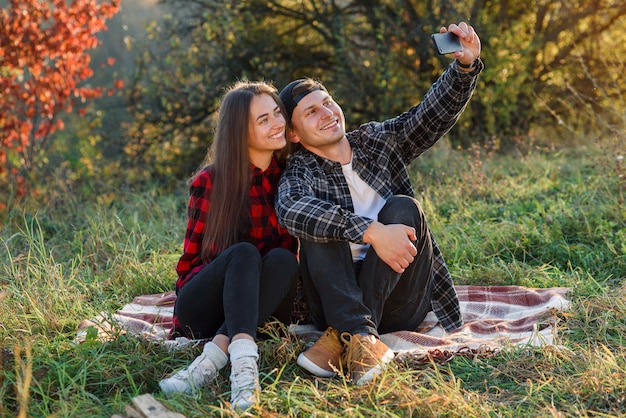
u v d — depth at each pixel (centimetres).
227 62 902
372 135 333
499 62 859
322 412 251
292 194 304
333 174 326
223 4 892
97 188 774
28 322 357
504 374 288
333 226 288
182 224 565
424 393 267
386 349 283
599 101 886
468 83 324
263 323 308
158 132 932
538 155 729
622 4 871
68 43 746
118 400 269
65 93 771
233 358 270
